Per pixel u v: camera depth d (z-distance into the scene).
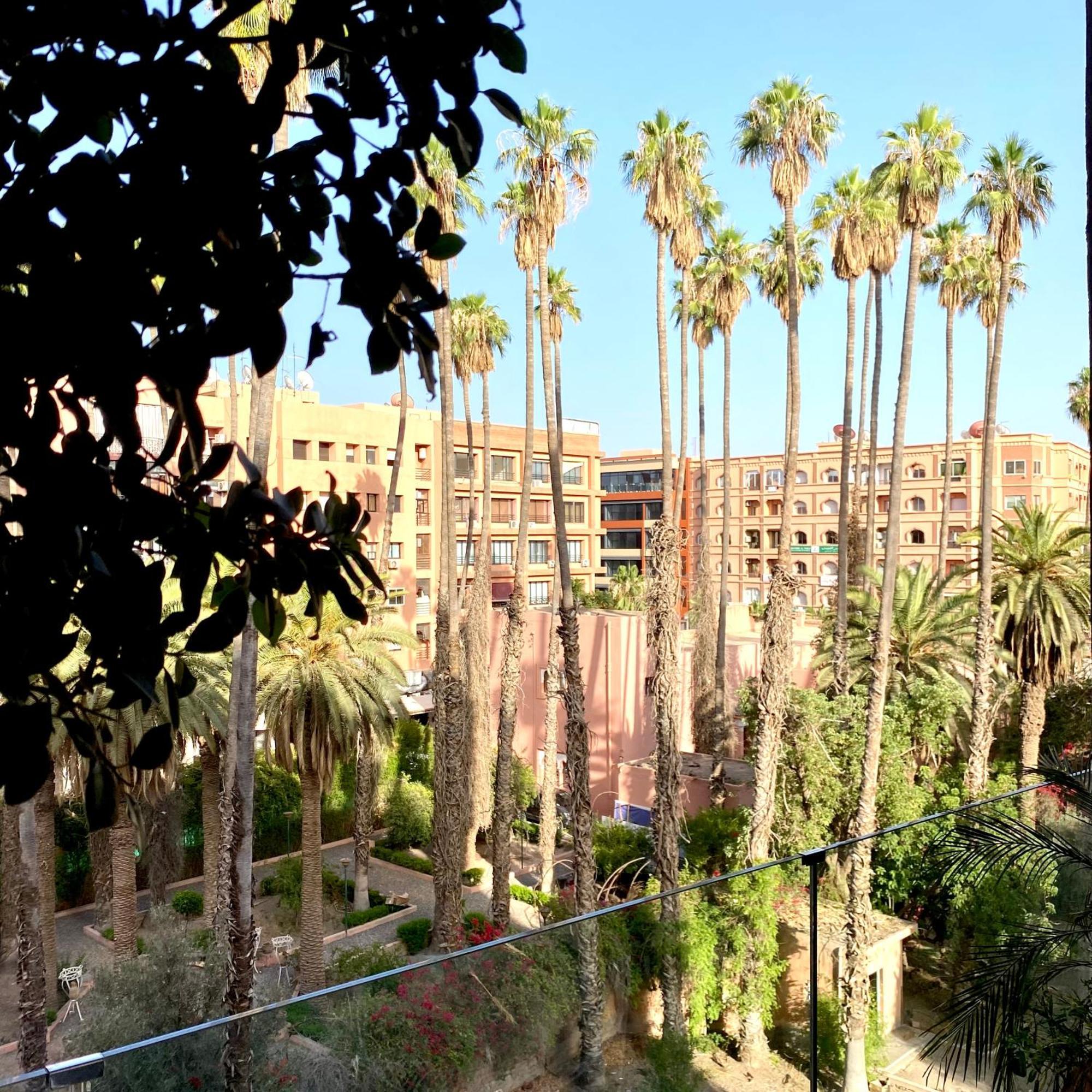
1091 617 20.69
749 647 32.94
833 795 20.12
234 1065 5.02
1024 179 23.19
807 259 32.09
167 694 1.49
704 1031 8.95
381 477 40.12
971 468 54.72
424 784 30.92
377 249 1.46
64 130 1.33
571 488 55.84
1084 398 38.16
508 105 1.55
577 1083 7.23
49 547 1.35
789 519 19.30
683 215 20.06
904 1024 9.11
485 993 6.68
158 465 1.43
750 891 9.36
